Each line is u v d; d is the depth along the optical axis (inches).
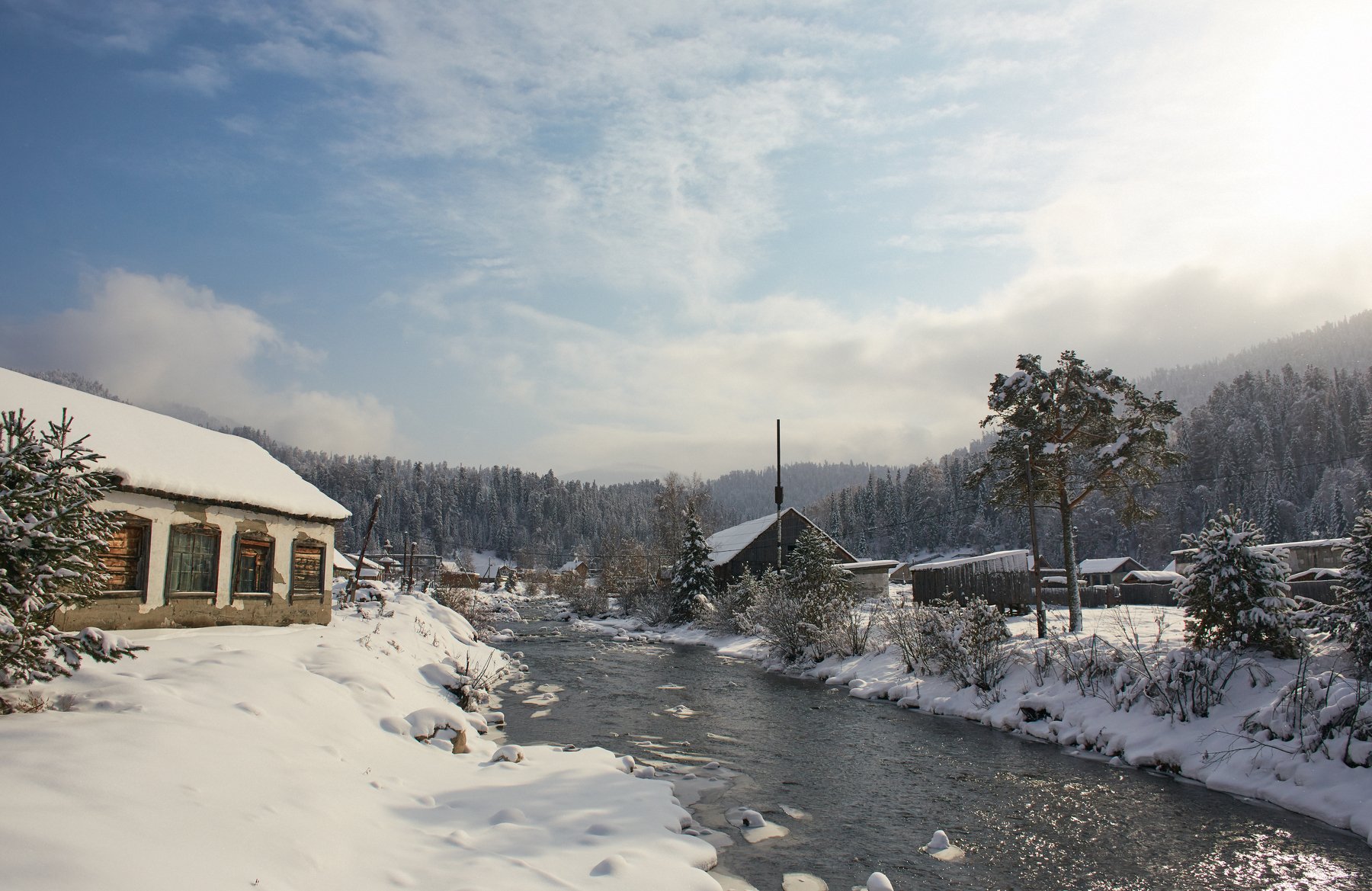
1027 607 1141.7
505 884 250.7
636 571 2274.9
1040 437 985.5
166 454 630.5
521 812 344.5
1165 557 3545.8
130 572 570.3
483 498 7111.2
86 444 546.9
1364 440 3636.8
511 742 585.6
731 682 955.3
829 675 971.9
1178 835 401.1
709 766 538.0
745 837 394.0
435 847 280.7
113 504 549.6
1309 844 385.1
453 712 489.1
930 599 1243.8
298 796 285.9
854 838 397.4
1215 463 3932.1
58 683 342.0
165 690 366.9
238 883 198.2
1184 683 576.1
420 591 1584.6
